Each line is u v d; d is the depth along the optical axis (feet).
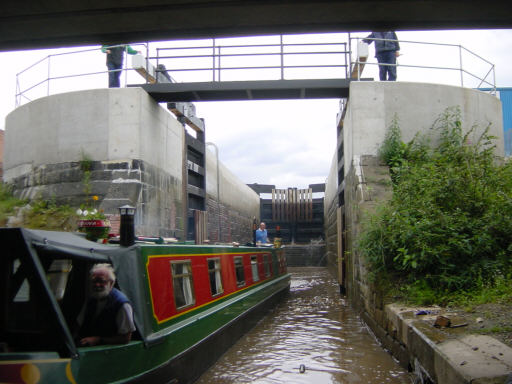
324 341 29.58
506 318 19.12
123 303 15.57
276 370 23.22
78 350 13.71
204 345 23.21
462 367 13.74
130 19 19.43
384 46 41.78
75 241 15.72
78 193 34.55
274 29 20.47
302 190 112.27
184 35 20.95
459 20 19.77
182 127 45.93
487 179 30.17
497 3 18.19
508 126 64.34
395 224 27.84
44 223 33.09
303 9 18.72
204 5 18.40
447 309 22.45
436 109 39.19
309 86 38.91
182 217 45.09
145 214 35.12
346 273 49.60
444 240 26.37
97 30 20.45
